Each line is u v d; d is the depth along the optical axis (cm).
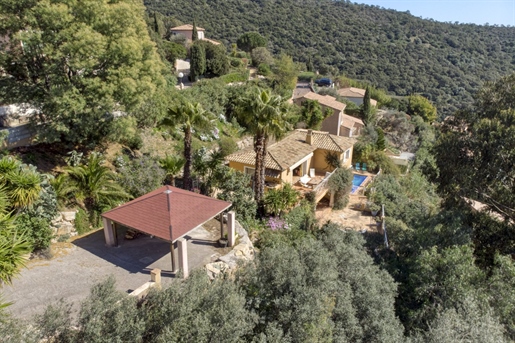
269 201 2219
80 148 2112
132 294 1170
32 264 1389
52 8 1620
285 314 1066
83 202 1745
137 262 1454
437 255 1664
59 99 1644
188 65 6141
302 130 3562
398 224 2188
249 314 1035
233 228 1609
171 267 1423
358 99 6675
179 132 2922
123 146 2358
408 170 4169
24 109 1870
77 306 1144
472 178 2148
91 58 1714
